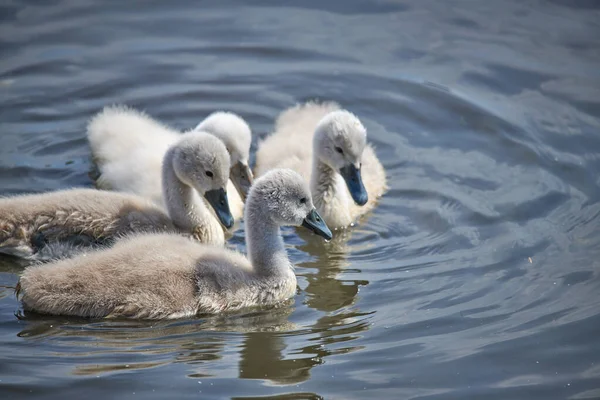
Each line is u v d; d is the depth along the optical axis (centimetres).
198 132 1370
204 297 1167
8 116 1672
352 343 1116
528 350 1098
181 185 1358
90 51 1852
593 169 1534
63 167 1555
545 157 1573
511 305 1198
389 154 1622
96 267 1153
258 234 1228
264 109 1739
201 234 1375
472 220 1427
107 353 1077
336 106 1681
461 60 1841
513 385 1035
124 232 1295
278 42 1902
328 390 1020
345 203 1470
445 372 1056
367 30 1941
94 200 1305
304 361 1076
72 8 1986
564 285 1241
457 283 1260
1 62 1795
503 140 1627
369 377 1045
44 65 1798
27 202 1287
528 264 1301
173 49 1877
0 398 987
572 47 1856
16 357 1062
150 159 1479
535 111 1691
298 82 1798
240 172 1508
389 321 1167
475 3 2023
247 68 1833
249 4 2033
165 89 1770
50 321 1138
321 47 1889
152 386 1015
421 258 1341
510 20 1958
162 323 1148
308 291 1258
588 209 1432
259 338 1124
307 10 2017
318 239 1421
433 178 1552
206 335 1129
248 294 1200
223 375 1040
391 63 1842
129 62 1830
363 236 1421
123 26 1938
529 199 1468
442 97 1742
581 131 1630
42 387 1007
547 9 1988
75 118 1683
